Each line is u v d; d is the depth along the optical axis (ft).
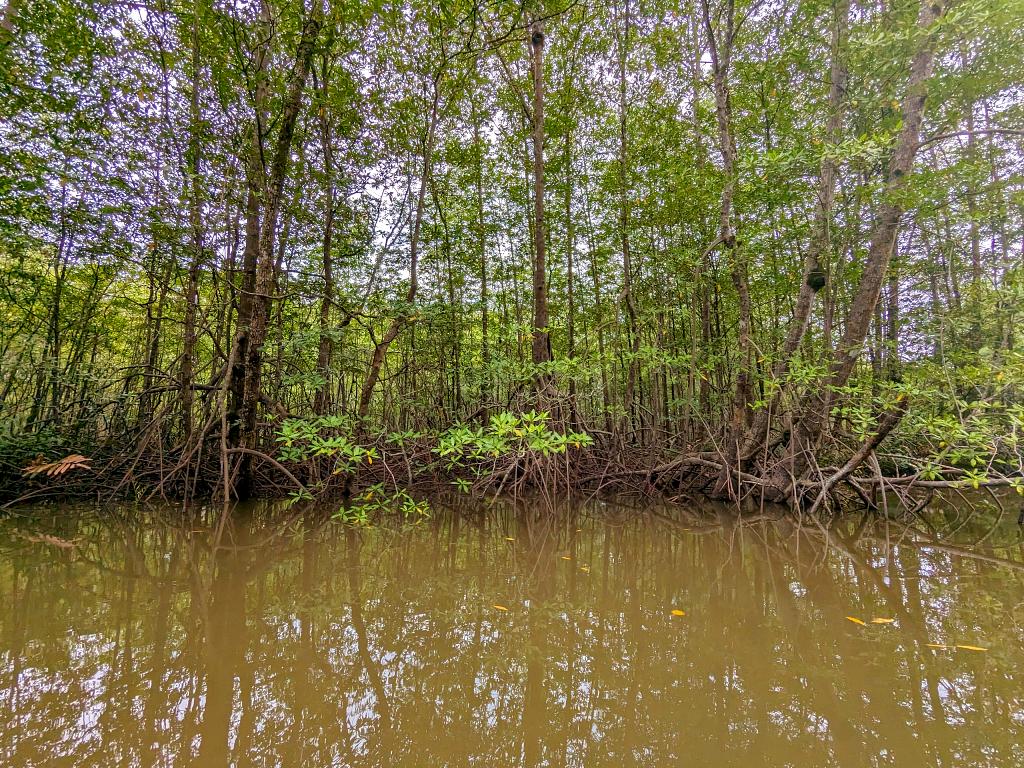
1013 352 13.17
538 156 22.26
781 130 22.43
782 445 19.84
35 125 15.88
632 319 26.37
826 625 8.34
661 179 26.37
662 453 24.94
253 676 6.58
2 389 21.15
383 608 9.04
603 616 8.83
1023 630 8.05
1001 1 12.17
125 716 5.57
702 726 5.60
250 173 17.76
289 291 21.88
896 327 22.38
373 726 5.59
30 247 18.60
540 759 5.06
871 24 17.69
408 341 27.81
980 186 20.34
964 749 5.13
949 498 18.85
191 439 18.61
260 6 15.81
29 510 16.39
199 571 10.84
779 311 26.03
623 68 27.30
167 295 23.18
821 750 5.14
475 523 16.83
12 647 7.13
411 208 26.20
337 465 19.03
